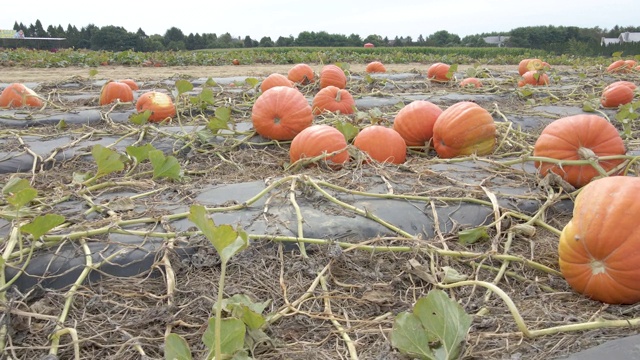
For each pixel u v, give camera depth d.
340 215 1.63
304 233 1.54
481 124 2.37
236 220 1.59
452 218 1.68
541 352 1.07
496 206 1.68
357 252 1.49
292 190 1.72
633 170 1.92
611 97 3.99
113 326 1.20
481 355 1.08
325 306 1.28
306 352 1.13
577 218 1.32
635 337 1.05
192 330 1.21
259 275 1.40
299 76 4.88
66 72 7.51
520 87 4.84
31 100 3.66
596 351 1.02
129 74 7.41
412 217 1.66
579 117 1.96
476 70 6.01
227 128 2.68
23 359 1.11
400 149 2.34
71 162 2.43
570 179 1.92
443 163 2.25
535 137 3.00
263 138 2.79
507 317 1.24
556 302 1.32
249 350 1.12
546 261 1.51
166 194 1.90
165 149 2.67
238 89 4.82
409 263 1.42
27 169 2.40
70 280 1.35
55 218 1.29
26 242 1.41
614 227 1.24
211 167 2.45
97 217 1.63
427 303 1.03
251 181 2.10
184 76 5.93
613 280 1.25
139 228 1.53
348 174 1.97
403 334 1.02
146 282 1.37
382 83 5.19
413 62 12.12
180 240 1.48
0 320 1.14
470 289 1.38
